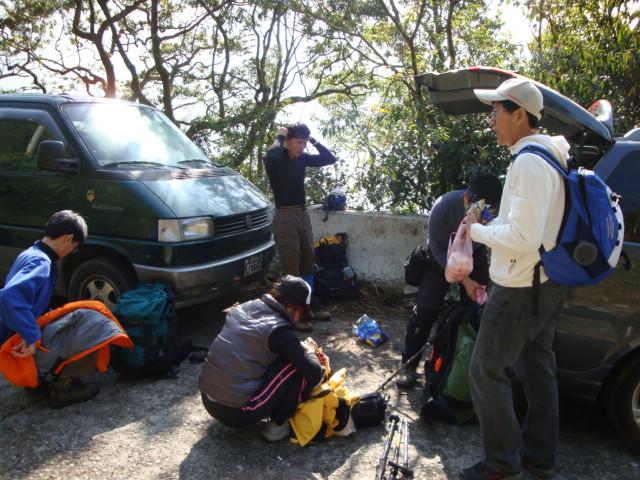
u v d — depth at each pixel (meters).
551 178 2.22
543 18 6.36
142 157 4.56
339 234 5.80
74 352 3.23
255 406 2.82
